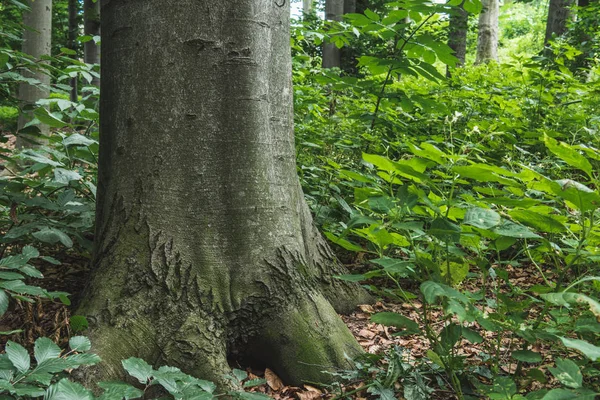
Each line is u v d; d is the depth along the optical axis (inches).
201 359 94.3
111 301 96.7
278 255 107.7
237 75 105.7
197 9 103.8
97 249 107.6
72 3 542.9
